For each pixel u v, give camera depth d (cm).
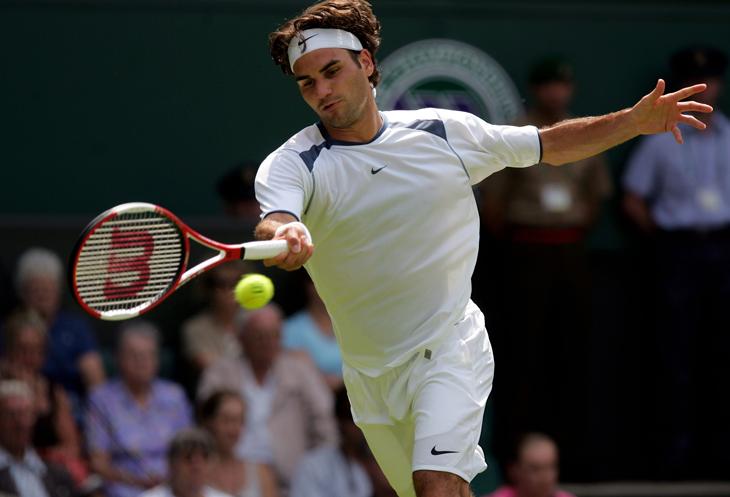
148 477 2686
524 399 3219
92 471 2681
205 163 3228
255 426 2786
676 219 3328
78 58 3178
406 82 3284
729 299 3338
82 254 1445
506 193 3188
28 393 2520
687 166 3328
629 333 3403
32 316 2747
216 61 3225
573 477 3303
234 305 2975
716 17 3444
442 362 1598
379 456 1717
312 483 2697
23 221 3000
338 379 2944
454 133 1589
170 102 3216
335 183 1548
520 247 3183
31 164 3167
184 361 2970
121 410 2752
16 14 3150
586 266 3228
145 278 1473
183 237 1478
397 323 1606
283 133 3250
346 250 1579
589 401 3372
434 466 1544
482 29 3319
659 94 1563
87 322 3023
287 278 3086
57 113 3173
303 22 1543
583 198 3209
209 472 2547
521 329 3198
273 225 1458
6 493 2459
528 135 1605
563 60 3134
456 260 1599
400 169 1562
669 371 3328
